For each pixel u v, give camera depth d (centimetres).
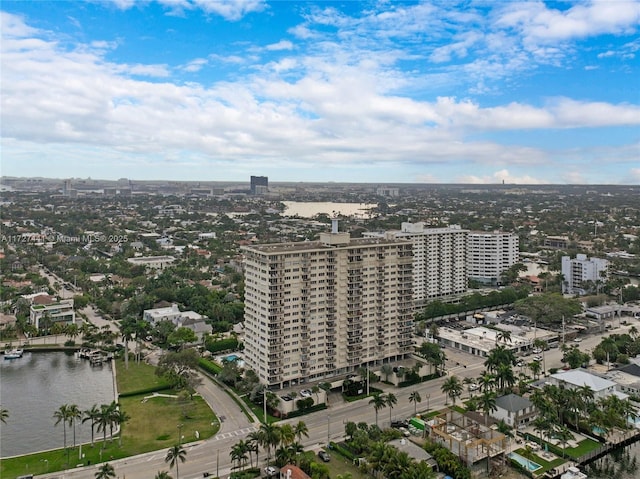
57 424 19250
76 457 18200
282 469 16588
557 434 19288
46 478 16850
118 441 19400
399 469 15938
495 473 17525
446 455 17162
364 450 18050
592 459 18950
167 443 19238
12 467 17512
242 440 18375
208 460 18012
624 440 19988
